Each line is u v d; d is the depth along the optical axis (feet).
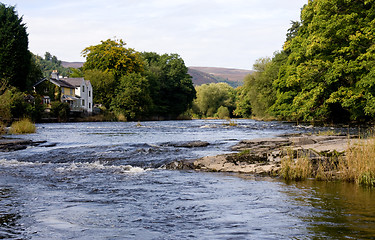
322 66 111.96
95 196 25.25
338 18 107.34
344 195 25.04
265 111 212.02
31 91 193.26
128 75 246.68
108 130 110.32
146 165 39.81
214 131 102.68
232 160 38.19
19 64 175.32
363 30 104.06
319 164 32.89
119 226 18.11
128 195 25.52
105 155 44.96
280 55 217.15
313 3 134.41
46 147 56.95
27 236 16.58
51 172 36.14
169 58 318.04
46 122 168.14
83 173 35.55
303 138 53.47
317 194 25.45
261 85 215.10
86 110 220.84
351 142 40.75
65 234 16.89
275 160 37.19
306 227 17.52
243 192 26.30
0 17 177.06
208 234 16.65
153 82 282.15
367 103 97.50
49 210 21.35
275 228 17.43
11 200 24.04
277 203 22.71
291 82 123.65
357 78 104.58
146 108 244.83
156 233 16.92
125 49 263.29
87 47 267.39
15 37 176.24
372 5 105.09
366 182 29.14
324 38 110.32
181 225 18.19
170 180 31.55
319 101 117.70
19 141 58.08
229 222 18.61
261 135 82.99
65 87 223.92
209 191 26.71
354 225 17.79
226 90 411.95
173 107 311.88
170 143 57.21
